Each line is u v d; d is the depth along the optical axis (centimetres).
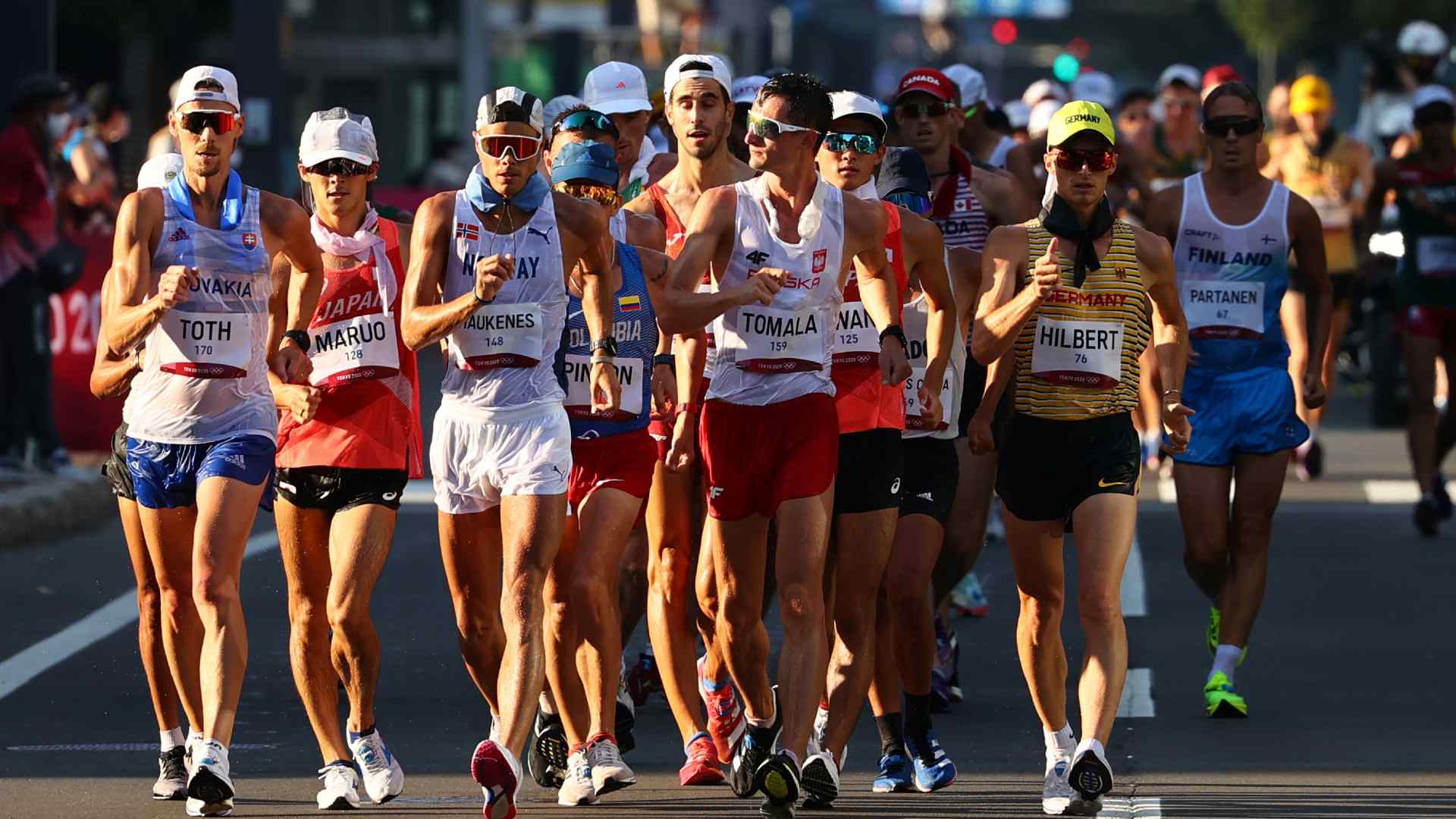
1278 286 3516
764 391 2634
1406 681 3534
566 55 10956
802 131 2605
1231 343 3472
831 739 2698
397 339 2741
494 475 2606
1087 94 6425
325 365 2727
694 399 2777
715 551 2689
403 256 2742
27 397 5391
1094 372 2684
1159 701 3394
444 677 3575
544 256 2605
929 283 2761
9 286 5334
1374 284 7212
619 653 2756
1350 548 4919
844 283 2666
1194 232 3528
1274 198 3519
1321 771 2898
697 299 2559
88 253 5903
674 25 13138
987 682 3562
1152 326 2858
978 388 3164
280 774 2912
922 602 2811
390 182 13888
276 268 2723
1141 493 5756
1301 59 19262
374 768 2730
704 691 2891
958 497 3186
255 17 7625
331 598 2686
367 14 13800
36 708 3344
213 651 2627
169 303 2561
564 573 2794
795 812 2688
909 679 2823
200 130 2656
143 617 2789
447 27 13825
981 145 4091
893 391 2742
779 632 3984
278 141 7669
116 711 3325
